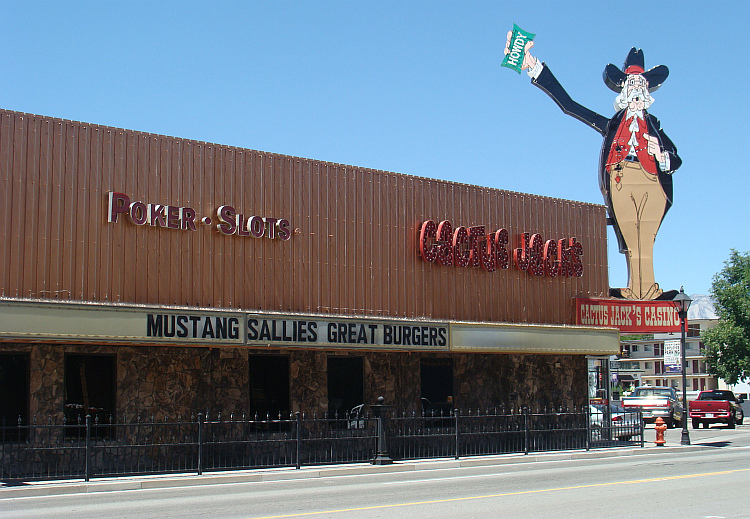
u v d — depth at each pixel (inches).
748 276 2021.4
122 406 717.9
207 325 727.7
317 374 838.5
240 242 782.5
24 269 660.1
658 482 634.2
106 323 673.0
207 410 762.8
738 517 446.6
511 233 1007.6
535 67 1444.4
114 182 715.4
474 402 952.3
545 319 1025.5
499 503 508.1
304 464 774.5
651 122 1428.4
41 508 509.0
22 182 668.7
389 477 708.7
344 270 850.8
